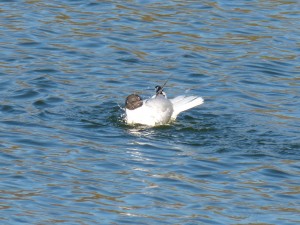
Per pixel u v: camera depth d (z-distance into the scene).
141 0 27.30
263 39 24.80
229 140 18.50
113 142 18.12
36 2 26.75
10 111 19.52
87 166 16.84
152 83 21.86
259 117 19.92
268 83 22.14
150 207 15.27
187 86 21.78
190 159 17.39
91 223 14.55
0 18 25.34
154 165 17.03
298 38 24.88
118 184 16.11
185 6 26.94
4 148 17.45
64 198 15.44
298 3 27.31
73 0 27.00
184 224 14.66
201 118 19.75
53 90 20.95
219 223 14.77
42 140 17.97
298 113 20.25
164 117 19.19
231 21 25.94
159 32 24.98
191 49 23.97
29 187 15.80
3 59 22.72
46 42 23.98
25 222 14.47
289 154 17.78
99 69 22.53
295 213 15.31
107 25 25.28
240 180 16.55
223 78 22.31
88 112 19.77
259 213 15.23
